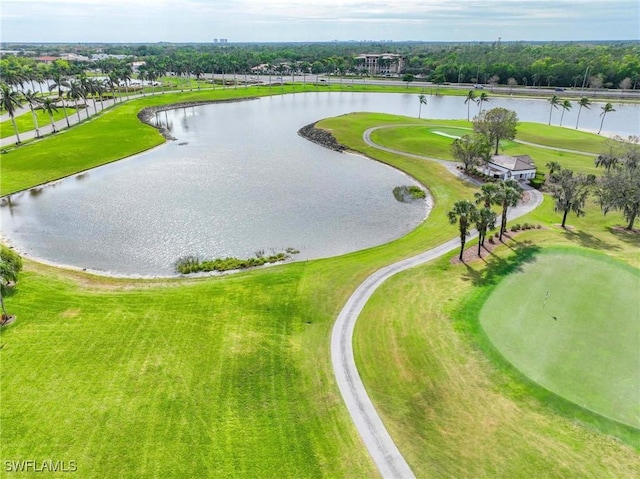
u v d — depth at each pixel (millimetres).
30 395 33625
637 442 28094
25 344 39250
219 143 119625
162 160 102438
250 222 69250
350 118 141875
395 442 29812
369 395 33750
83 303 45938
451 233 62625
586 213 69625
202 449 29484
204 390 34281
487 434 29828
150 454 29094
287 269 53375
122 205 75375
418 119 146250
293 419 31875
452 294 45562
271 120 153875
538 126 134375
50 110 121438
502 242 57656
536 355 35375
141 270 55250
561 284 45312
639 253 54000
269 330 41531
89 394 33750
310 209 74500
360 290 47906
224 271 55031
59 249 60281
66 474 27750
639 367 33594
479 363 35406
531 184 84438
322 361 37406
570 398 31281
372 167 98438
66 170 92562
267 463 28641
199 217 70875
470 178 87438
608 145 92125
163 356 37844
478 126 102000
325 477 27750
